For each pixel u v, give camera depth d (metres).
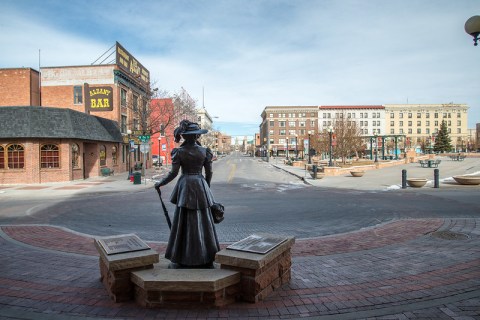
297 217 10.52
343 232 8.45
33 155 23.62
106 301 4.25
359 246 6.90
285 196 16.02
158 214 11.54
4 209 13.20
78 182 24.70
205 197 4.54
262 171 37.72
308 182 23.02
